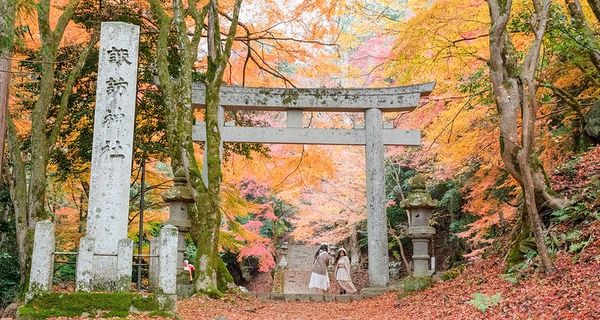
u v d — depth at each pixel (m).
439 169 17.83
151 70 14.53
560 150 12.28
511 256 8.73
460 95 13.36
